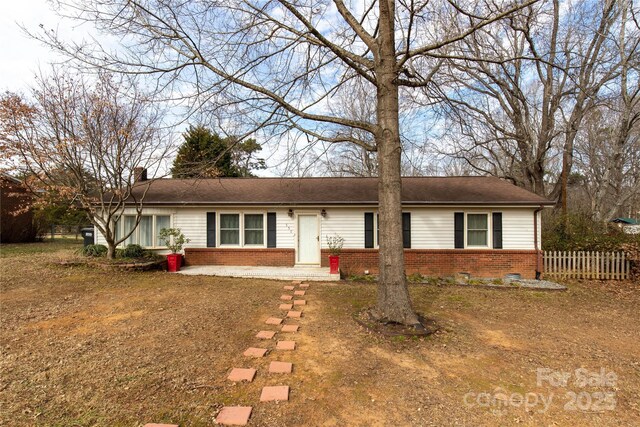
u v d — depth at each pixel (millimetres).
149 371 4109
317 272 11906
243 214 13172
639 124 20219
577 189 34438
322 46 6969
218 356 4605
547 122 17750
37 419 3098
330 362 4473
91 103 10734
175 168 10820
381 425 3127
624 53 12961
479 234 12766
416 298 8562
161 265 12016
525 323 6609
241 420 3133
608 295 9844
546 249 13750
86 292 8211
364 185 14742
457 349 5031
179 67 6281
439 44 5969
